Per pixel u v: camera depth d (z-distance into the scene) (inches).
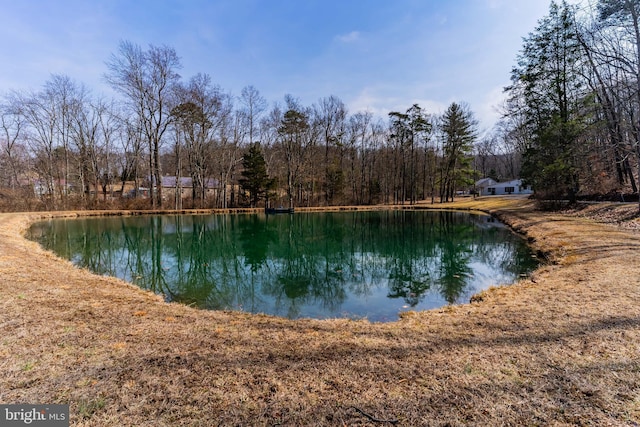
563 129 724.0
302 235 743.7
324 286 354.3
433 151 1717.5
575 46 673.0
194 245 610.5
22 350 130.0
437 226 843.4
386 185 1726.1
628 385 101.7
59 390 103.1
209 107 1225.4
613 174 793.6
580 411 90.1
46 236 629.3
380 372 115.0
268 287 350.3
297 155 1513.3
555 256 350.9
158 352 131.8
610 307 171.5
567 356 122.3
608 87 558.9
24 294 204.1
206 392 103.1
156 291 325.4
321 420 89.4
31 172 1285.7
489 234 646.5
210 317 187.6
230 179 1526.8
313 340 146.9
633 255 288.5
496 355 126.0
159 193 1192.2
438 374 112.6
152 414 92.0
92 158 1187.3
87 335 147.8
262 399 99.3
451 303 273.4
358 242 649.6
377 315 245.8
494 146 2516.0
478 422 87.0
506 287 261.4
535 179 851.4
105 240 624.7
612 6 519.8
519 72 864.9
